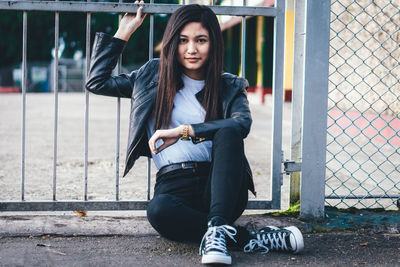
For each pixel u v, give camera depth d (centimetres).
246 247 226
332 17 698
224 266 206
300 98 284
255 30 1531
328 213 286
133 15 267
